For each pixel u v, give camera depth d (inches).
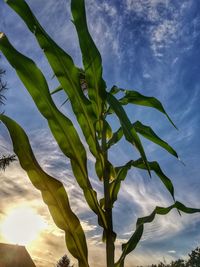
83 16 40.8
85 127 39.6
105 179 39.4
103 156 40.4
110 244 35.2
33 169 34.3
